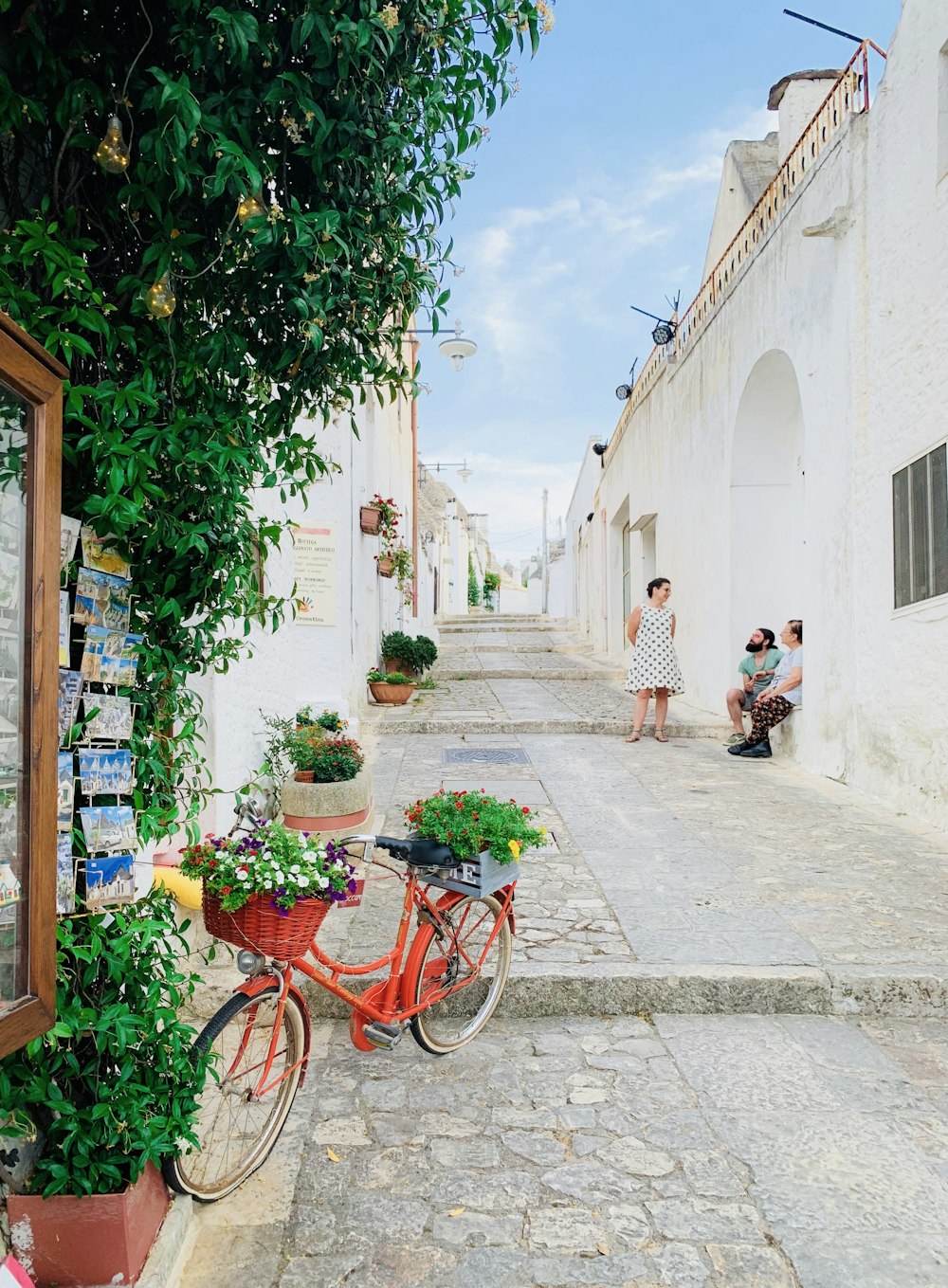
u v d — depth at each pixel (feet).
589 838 18.60
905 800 20.51
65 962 6.81
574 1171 8.40
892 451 20.66
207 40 5.95
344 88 6.54
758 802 21.85
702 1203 7.95
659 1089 9.87
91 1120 6.79
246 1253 7.42
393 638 41.11
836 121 23.43
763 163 36.09
